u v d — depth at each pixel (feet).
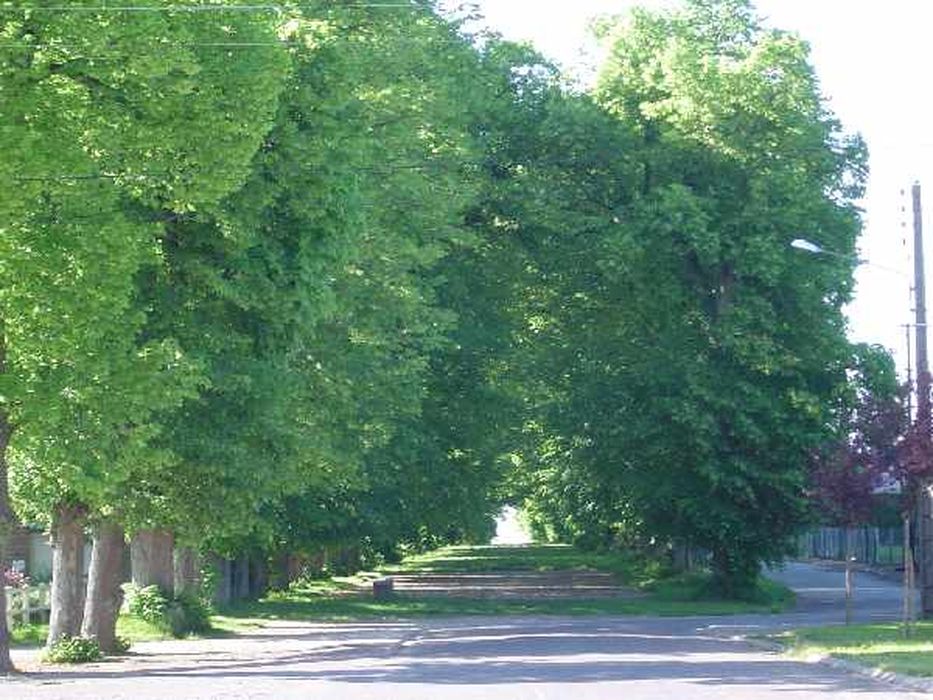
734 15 173.88
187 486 92.68
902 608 155.53
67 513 95.91
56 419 77.25
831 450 115.65
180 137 77.30
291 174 88.07
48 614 143.23
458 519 172.24
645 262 165.58
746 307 162.20
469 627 135.74
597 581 226.58
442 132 131.95
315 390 110.22
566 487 195.62
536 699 61.87
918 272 112.27
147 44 72.90
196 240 87.45
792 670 79.66
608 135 168.04
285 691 68.80
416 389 126.11
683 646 103.35
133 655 104.32
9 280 76.07
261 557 179.52
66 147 73.20
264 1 91.45
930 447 100.68
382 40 120.88
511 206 164.35
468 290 164.04
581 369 173.27
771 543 170.81
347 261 96.22
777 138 164.04
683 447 167.53
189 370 79.92
